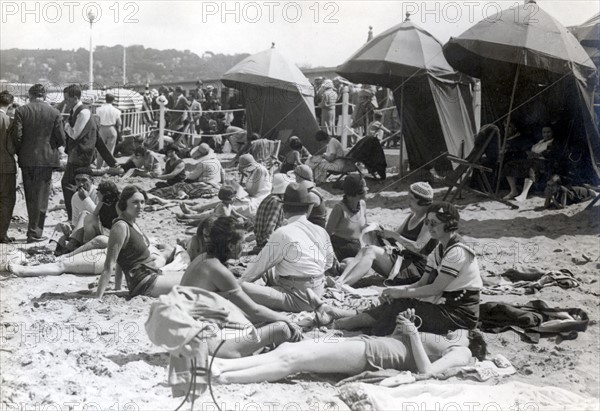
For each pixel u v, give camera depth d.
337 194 12.10
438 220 5.71
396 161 14.83
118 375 5.21
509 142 11.77
